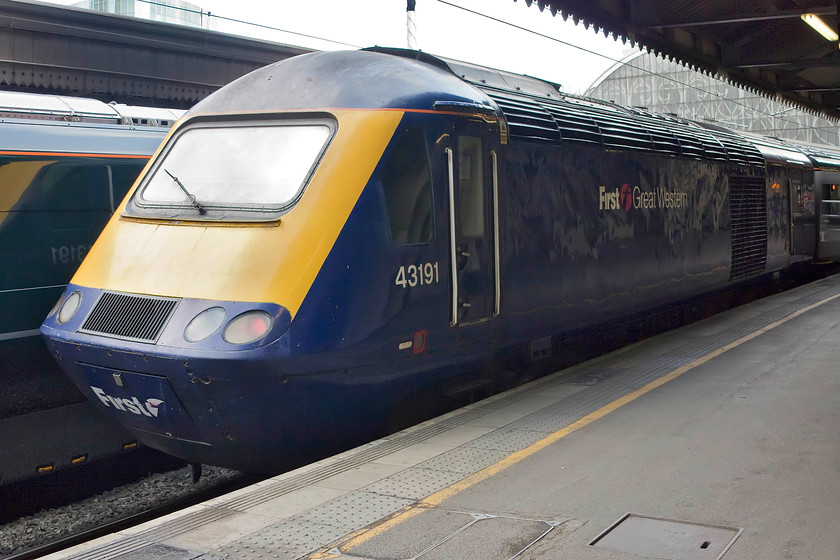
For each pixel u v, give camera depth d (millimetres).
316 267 5539
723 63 16047
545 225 7766
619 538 4078
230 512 4590
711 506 4434
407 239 6148
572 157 8250
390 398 6254
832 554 3779
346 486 4961
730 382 7285
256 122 6484
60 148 7141
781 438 5586
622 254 9164
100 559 4000
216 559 3977
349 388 5832
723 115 69062
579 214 8336
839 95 22516
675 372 7762
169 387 5543
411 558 3924
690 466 5102
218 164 6391
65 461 7176
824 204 17109
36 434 6965
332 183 5812
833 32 13273
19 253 6816
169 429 5961
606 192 8852
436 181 6414
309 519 4457
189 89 17016
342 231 5699
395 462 5391
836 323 10117
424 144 6336
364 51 6930
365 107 6145
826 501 4422
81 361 5973
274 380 5355
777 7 12016
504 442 5762
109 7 44500
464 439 5863
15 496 7211
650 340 9461
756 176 13445
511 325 7336
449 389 6945
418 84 6535
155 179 6656
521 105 7770
